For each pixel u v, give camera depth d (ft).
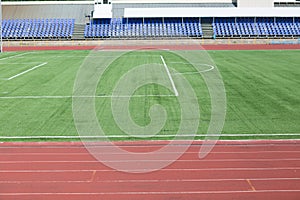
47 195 27.81
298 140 38.52
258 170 31.53
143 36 156.66
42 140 39.04
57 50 133.28
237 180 29.86
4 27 159.02
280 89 62.39
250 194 27.78
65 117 47.26
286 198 27.25
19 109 51.24
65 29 159.74
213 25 161.27
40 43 148.25
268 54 115.96
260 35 158.30
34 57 112.47
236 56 110.93
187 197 27.43
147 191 28.25
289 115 47.34
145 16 161.07
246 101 54.44
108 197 27.43
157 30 159.22
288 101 54.34
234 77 74.02
